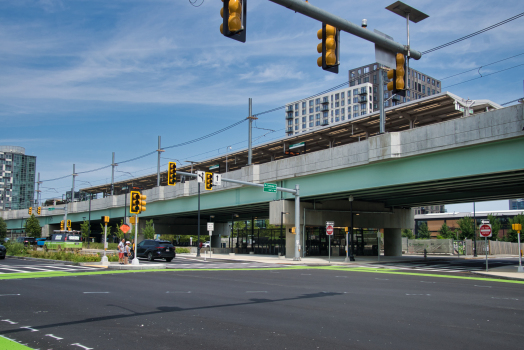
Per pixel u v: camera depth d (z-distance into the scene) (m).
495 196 37.78
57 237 47.75
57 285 16.25
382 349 7.10
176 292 14.23
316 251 45.84
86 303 11.80
